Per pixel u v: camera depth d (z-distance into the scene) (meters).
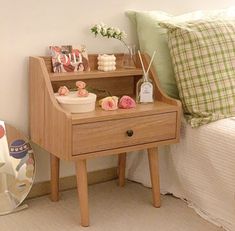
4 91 2.02
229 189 1.87
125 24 2.29
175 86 2.20
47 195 2.19
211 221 1.95
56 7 2.07
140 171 2.33
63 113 1.77
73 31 2.14
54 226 1.89
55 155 1.89
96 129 1.80
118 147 1.88
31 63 2.00
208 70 2.03
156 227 1.90
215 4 2.63
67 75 1.97
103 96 2.19
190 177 2.07
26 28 2.01
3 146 2.01
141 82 2.07
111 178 2.41
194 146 2.02
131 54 2.23
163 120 1.97
